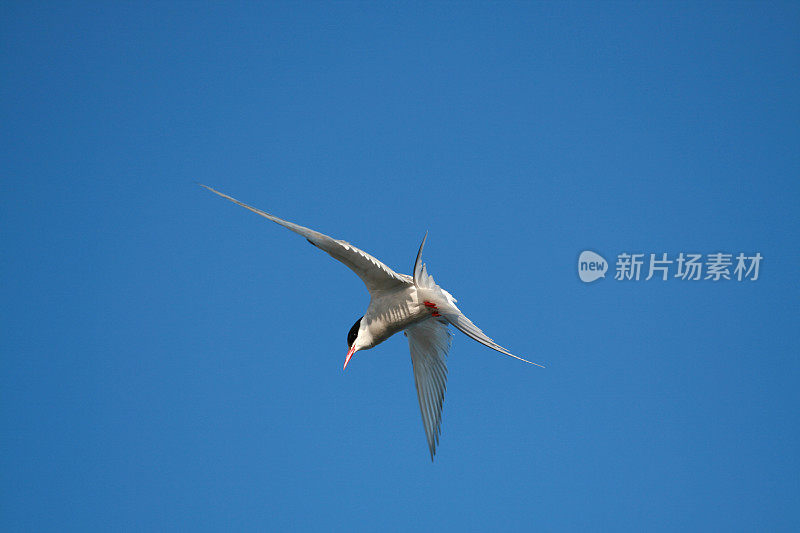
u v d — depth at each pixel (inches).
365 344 453.7
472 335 388.5
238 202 352.2
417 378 514.6
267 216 361.1
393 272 420.2
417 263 405.1
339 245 397.4
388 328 444.5
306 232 380.5
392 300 435.5
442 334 490.6
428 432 506.0
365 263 416.8
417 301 429.7
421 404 513.3
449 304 409.7
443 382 501.7
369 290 448.1
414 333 498.6
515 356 364.5
